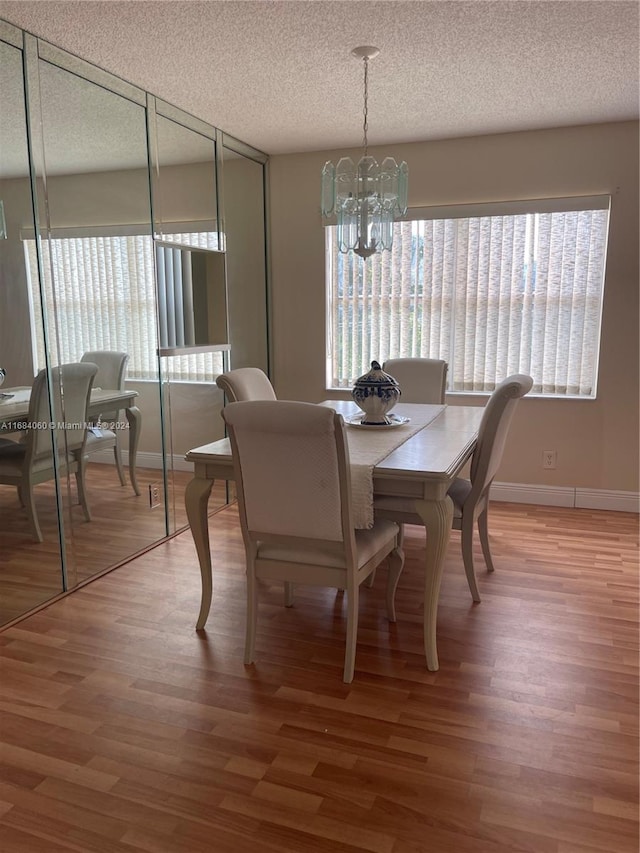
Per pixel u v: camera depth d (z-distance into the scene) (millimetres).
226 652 2398
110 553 3234
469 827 1564
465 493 2826
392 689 2150
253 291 4488
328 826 1570
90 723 1979
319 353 4652
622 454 4082
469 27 2525
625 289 3914
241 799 1662
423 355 4395
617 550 3420
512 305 4160
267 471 2121
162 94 3291
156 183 3422
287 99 3379
